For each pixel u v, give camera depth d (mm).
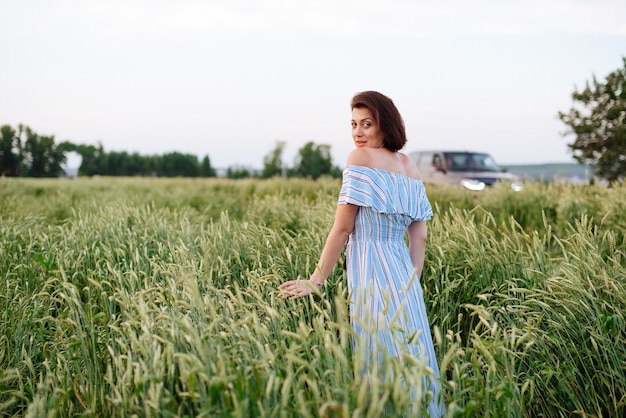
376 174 2348
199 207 8922
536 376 2416
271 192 11672
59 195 8758
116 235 3938
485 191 7773
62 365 2445
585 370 2395
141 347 1899
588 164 9922
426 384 2129
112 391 1991
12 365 2555
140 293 2168
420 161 14000
